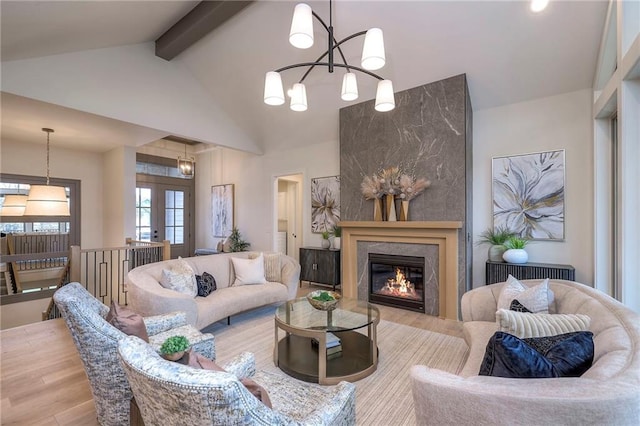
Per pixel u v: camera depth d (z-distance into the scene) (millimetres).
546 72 3496
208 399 853
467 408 1035
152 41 4535
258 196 6816
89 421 1944
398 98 4297
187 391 862
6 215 5094
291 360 2631
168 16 3822
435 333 3373
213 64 4828
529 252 3840
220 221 7637
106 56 4102
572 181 3590
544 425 934
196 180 8461
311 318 2701
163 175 7824
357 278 4695
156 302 2814
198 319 3086
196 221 8438
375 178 4434
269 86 2541
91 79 3963
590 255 3494
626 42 2271
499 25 3225
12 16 2559
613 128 3281
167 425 999
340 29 3664
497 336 1228
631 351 1214
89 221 6496
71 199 6281
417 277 4227
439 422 1102
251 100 5312
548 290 2262
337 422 1260
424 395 1134
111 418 1717
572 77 3457
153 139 5500
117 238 6102
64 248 6172
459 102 3811
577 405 915
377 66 2330
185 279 3391
